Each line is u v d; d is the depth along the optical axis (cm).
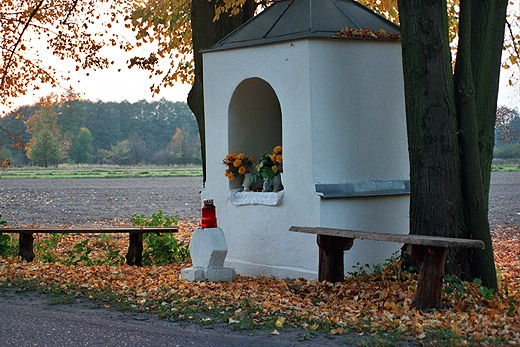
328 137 1041
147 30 1780
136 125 12850
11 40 1794
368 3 1650
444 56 946
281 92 1066
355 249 1045
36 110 11288
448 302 823
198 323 759
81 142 11994
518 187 4153
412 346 661
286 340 691
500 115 2581
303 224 1043
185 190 4456
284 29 1080
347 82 1058
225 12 1398
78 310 820
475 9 993
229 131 1164
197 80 1426
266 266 1101
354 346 670
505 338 680
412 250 795
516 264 1467
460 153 956
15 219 2588
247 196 1136
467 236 952
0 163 1981
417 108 955
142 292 906
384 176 1093
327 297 887
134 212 2906
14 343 665
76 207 3158
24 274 1028
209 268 1027
